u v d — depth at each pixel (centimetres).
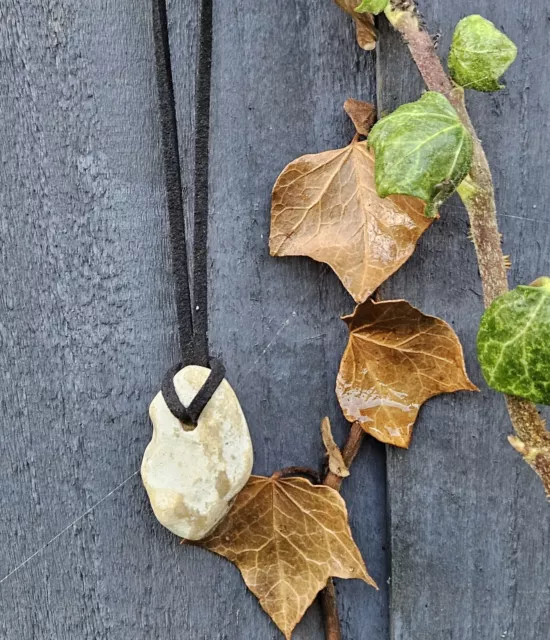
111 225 23
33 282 23
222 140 23
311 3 23
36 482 23
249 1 23
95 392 23
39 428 23
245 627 24
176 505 22
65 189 23
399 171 20
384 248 22
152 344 23
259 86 23
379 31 23
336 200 23
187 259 23
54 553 23
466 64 21
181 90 23
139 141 23
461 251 23
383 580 24
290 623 23
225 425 22
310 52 23
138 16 23
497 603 23
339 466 23
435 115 20
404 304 22
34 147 23
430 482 23
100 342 23
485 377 21
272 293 23
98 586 23
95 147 23
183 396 22
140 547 24
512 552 23
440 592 23
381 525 24
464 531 23
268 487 23
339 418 24
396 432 23
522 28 23
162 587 24
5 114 23
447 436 23
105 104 23
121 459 23
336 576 23
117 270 23
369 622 24
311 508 23
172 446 22
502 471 23
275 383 24
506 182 23
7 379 23
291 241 23
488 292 22
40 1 23
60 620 23
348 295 24
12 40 23
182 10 23
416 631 24
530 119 23
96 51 23
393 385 23
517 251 23
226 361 23
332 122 23
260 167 23
